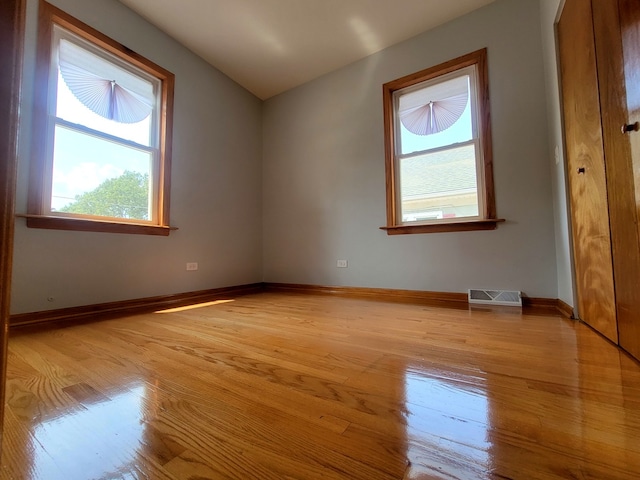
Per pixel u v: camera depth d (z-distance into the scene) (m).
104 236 2.27
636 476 0.55
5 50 0.39
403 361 1.18
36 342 1.47
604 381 0.97
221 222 3.33
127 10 2.48
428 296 2.76
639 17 1.03
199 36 2.86
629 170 1.16
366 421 0.76
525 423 0.73
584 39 1.52
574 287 1.87
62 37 2.11
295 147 3.71
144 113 2.65
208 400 0.87
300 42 2.97
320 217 3.48
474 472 0.57
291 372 1.08
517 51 2.43
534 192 2.33
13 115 0.39
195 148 3.06
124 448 0.66
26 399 0.88
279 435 0.70
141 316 2.11
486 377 1.02
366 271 3.13
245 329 1.71
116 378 1.03
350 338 1.51
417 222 2.91
